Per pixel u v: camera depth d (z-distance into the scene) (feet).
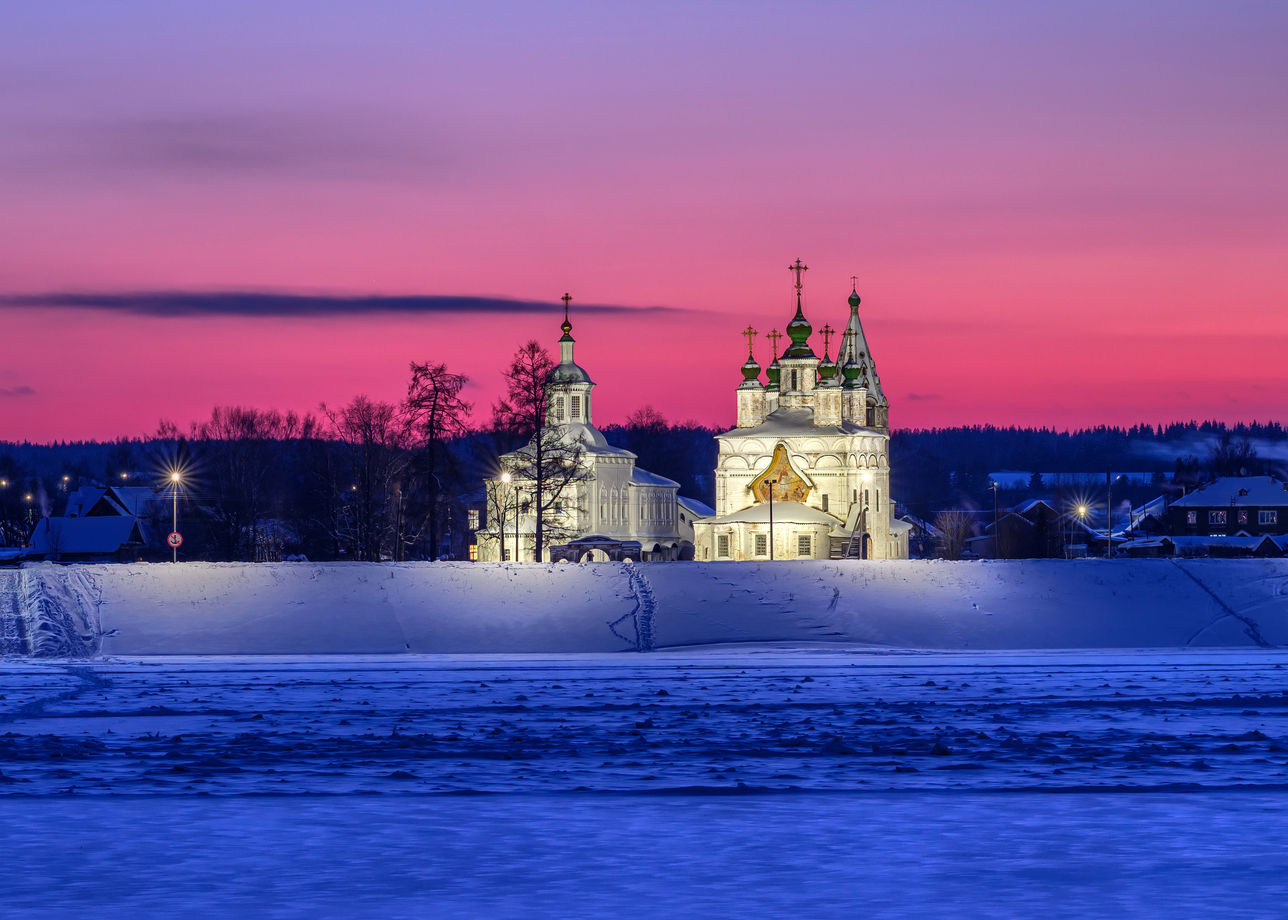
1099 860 82.48
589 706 163.94
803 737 135.44
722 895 75.05
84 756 123.13
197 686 188.96
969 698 172.35
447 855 83.97
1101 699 170.40
